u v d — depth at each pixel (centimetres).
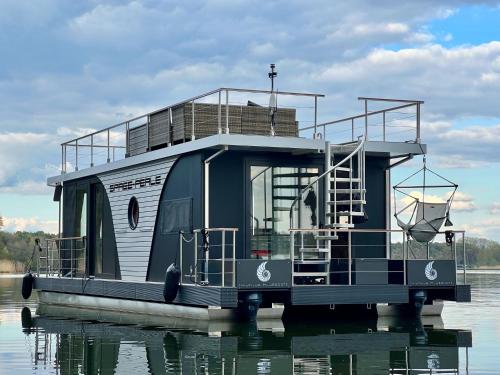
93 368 883
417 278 1380
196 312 1363
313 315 1468
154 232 1577
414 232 1394
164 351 1006
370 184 1591
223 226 1440
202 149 1412
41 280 1978
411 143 1518
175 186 1505
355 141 1570
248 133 1514
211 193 1438
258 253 1460
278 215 1482
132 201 1686
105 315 1566
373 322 1367
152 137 1631
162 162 1552
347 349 1018
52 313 1645
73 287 1822
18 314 1630
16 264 5000
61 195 2070
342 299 1315
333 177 1531
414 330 1241
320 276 1416
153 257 1583
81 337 1177
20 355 995
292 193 1495
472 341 1100
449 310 1645
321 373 838
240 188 1458
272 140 1402
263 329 1248
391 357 950
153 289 1478
